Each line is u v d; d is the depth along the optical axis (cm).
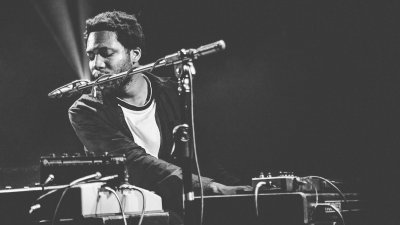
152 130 516
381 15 605
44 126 614
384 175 597
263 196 367
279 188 381
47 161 345
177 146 325
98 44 502
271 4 635
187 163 324
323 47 627
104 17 511
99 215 332
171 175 471
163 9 629
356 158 615
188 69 329
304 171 633
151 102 520
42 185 339
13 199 336
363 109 615
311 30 630
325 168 625
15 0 612
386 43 605
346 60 621
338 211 366
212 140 656
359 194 457
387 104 607
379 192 514
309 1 626
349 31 617
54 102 614
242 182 647
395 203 498
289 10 633
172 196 471
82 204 325
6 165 606
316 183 409
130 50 522
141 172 474
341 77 622
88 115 491
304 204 356
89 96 502
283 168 640
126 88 507
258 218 367
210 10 636
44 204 332
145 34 625
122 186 354
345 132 621
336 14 620
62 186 333
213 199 381
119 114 503
